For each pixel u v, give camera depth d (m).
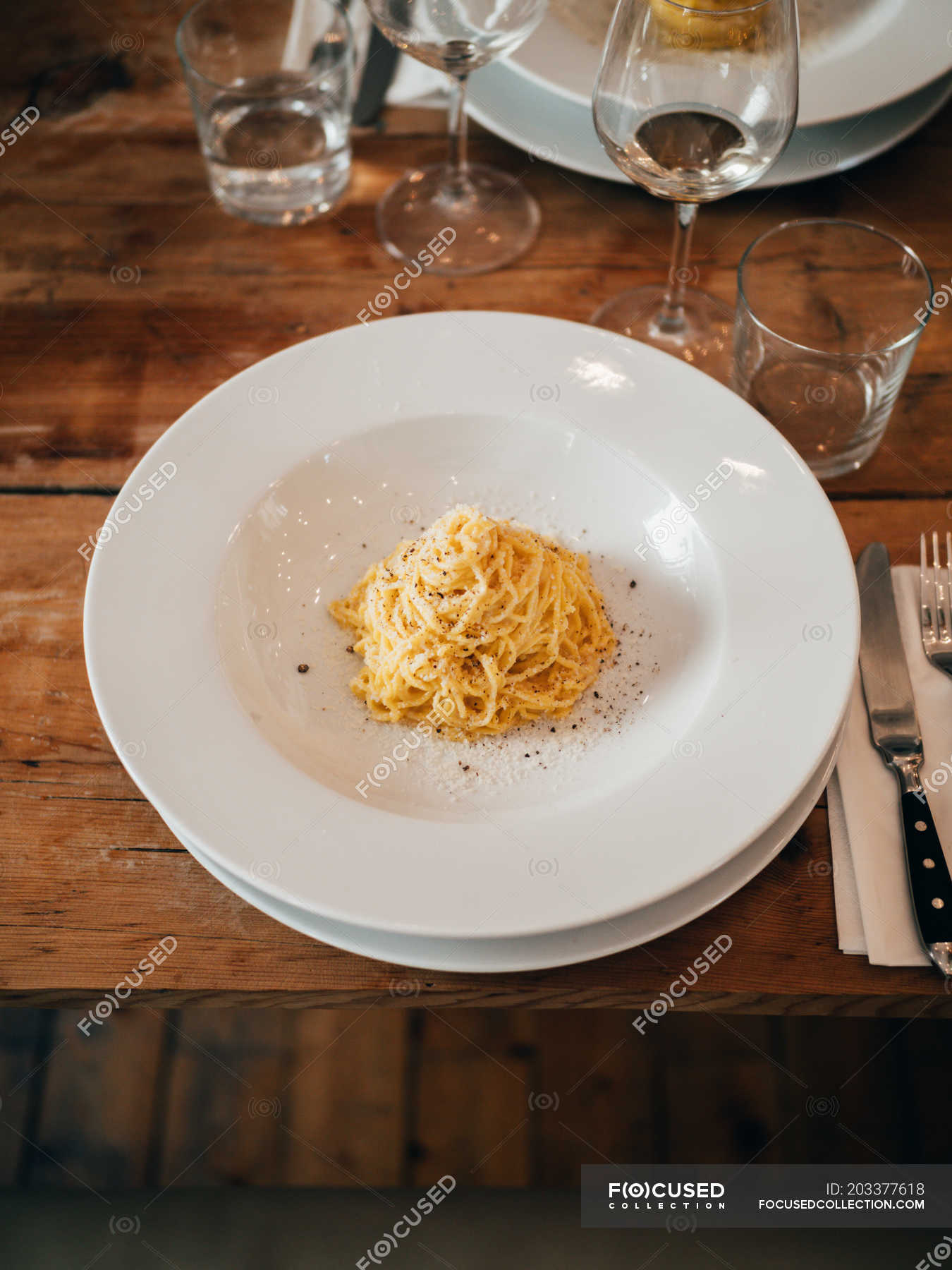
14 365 1.23
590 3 1.33
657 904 0.78
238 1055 1.63
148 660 0.88
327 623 1.01
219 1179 1.59
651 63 0.97
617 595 1.00
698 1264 1.26
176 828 0.80
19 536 1.09
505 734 0.93
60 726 0.96
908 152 1.39
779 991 0.81
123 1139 1.65
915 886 0.82
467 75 1.18
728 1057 1.61
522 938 0.77
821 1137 1.65
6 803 0.92
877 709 0.91
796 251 1.24
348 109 1.33
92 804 0.92
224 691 0.88
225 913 0.86
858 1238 1.28
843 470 1.12
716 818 0.79
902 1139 1.64
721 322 1.25
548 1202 1.33
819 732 0.83
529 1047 1.62
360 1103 1.65
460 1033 1.60
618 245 1.32
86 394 1.20
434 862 0.77
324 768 0.89
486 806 0.86
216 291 1.29
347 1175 1.61
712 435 1.02
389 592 0.98
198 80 1.25
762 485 0.98
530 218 1.34
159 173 1.40
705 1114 1.64
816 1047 1.57
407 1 1.03
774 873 0.86
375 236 1.34
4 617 1.04
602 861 0.77
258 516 1.00
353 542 1.05
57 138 1.42
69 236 1.34
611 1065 1.62
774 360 1.10
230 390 1.04
